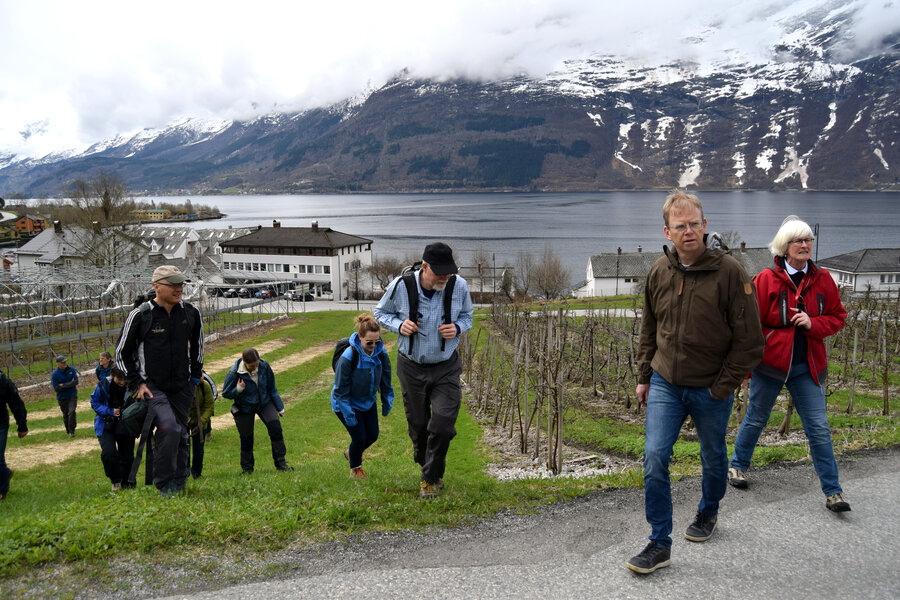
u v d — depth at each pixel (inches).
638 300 2269.9
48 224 6348.4
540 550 200.8
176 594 174.6
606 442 556.1
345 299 3818.9
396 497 259.9
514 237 6653.5
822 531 209.8
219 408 917.8
